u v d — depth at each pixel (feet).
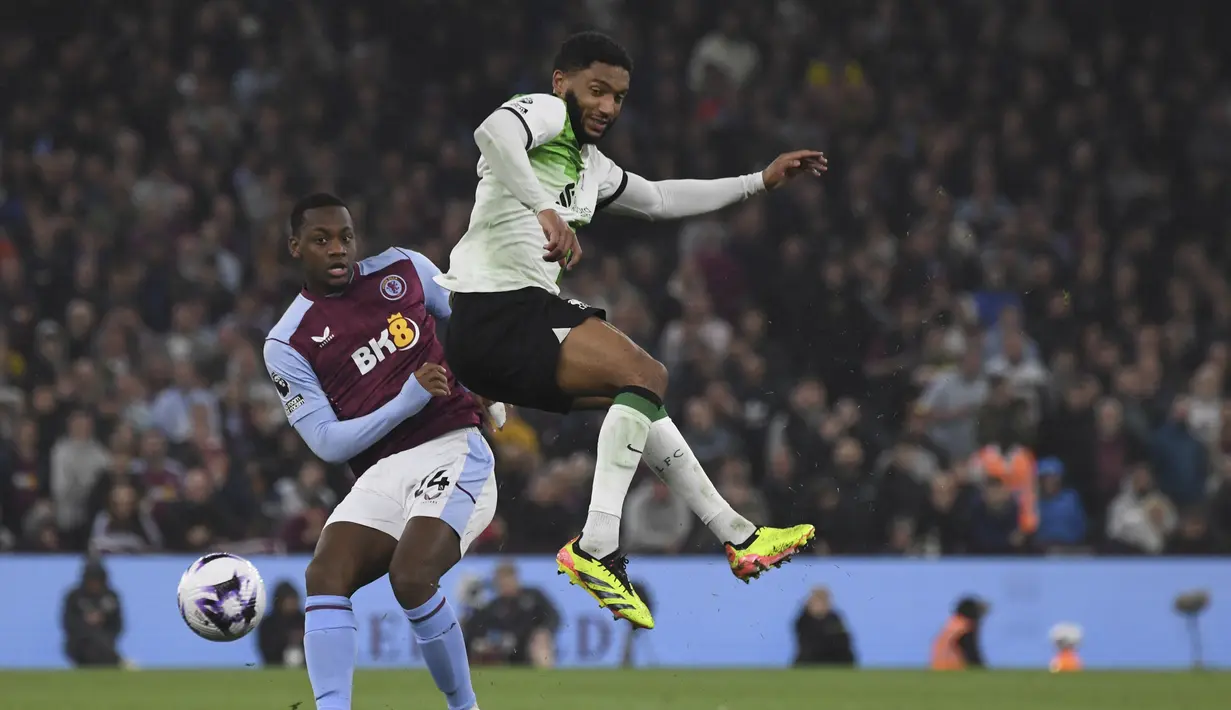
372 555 62.80
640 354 54.90
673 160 188.75
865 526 136.98
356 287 65.72
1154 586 134.51
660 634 130.00
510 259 55.52
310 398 64.18
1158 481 150.20
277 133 188.75
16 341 151.53
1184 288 178.09
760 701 93.15
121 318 151.53
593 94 56.03
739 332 167.22
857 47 209.87
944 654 131.54
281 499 137.18
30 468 135.23
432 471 63.05
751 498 134.51
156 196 176.24
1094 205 192.54
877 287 165.48
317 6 205.16
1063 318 167.94
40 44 198.08
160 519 130.11
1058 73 211.20
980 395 148.05
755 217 174.29
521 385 55.31
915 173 188.55
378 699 92.84
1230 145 208.33
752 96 197.47
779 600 132.46
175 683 106.11
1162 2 217.97
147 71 193.98
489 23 206.69
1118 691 101.65
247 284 170.60
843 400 148.36
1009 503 136.87
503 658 124.06
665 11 211.61
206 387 150.00
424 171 184.24
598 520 53.11
